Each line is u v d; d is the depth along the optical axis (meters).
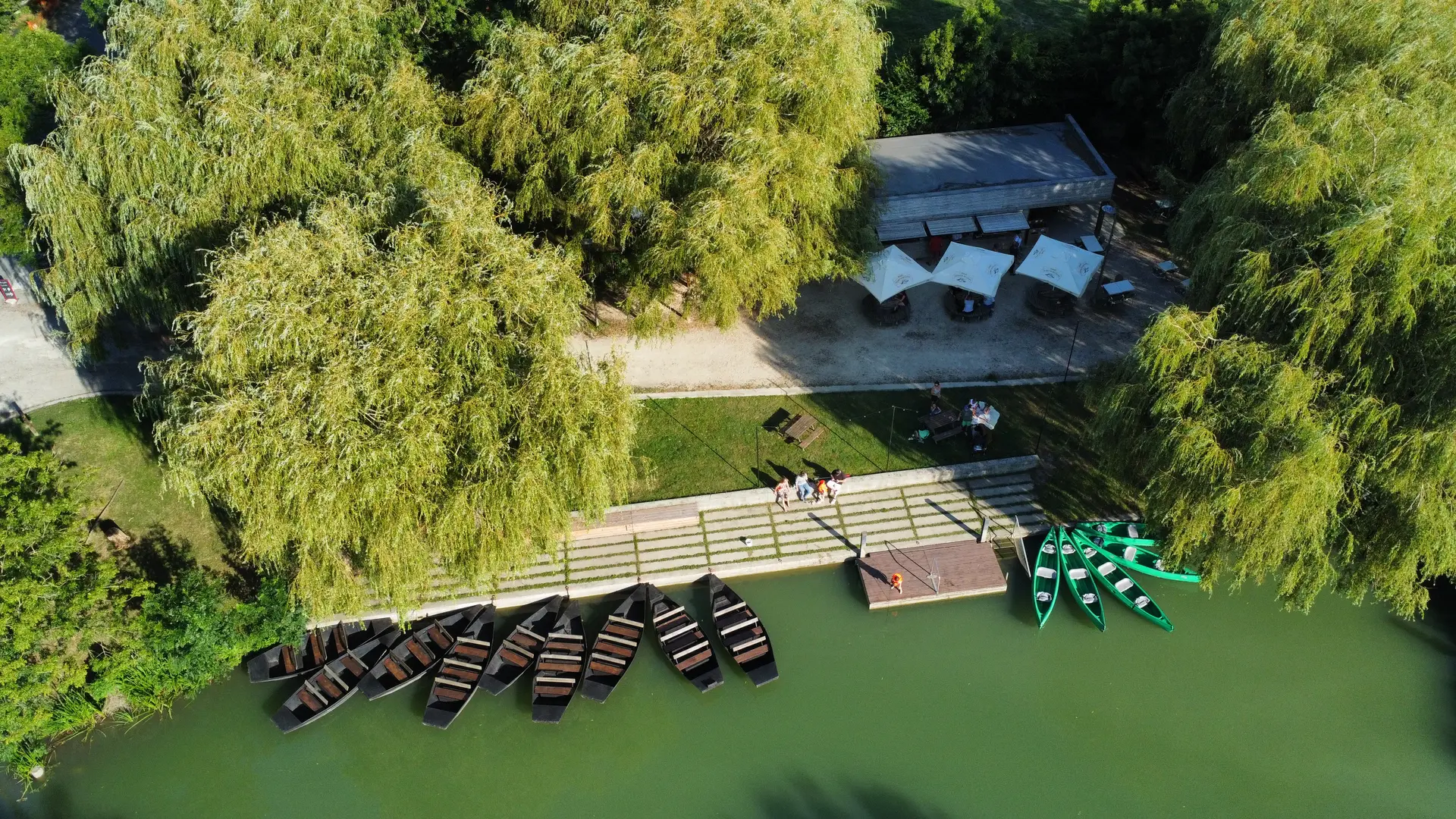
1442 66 39.00
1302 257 33.56
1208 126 50.50
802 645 38.19
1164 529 38.81
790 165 40.25
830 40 40.47
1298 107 42.72
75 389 45.97
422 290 31.42
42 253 44.00
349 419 30.05
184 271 39.31
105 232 39.78
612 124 39.25
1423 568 33.31
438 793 34.41
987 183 52.38
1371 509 33.16
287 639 36.81
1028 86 57.16
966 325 49.19
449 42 54.06
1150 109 56.59
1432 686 36.06
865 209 46.97
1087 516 41.34
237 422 30.25
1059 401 45.31
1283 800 33.09
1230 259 36.06
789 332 49.06
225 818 33.97
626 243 41.88
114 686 35.38
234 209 38.19
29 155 38.47
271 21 41.41
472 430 31.12
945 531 41.09
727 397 45.69
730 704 36.38
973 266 47.97
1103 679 36.78
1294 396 31.52
